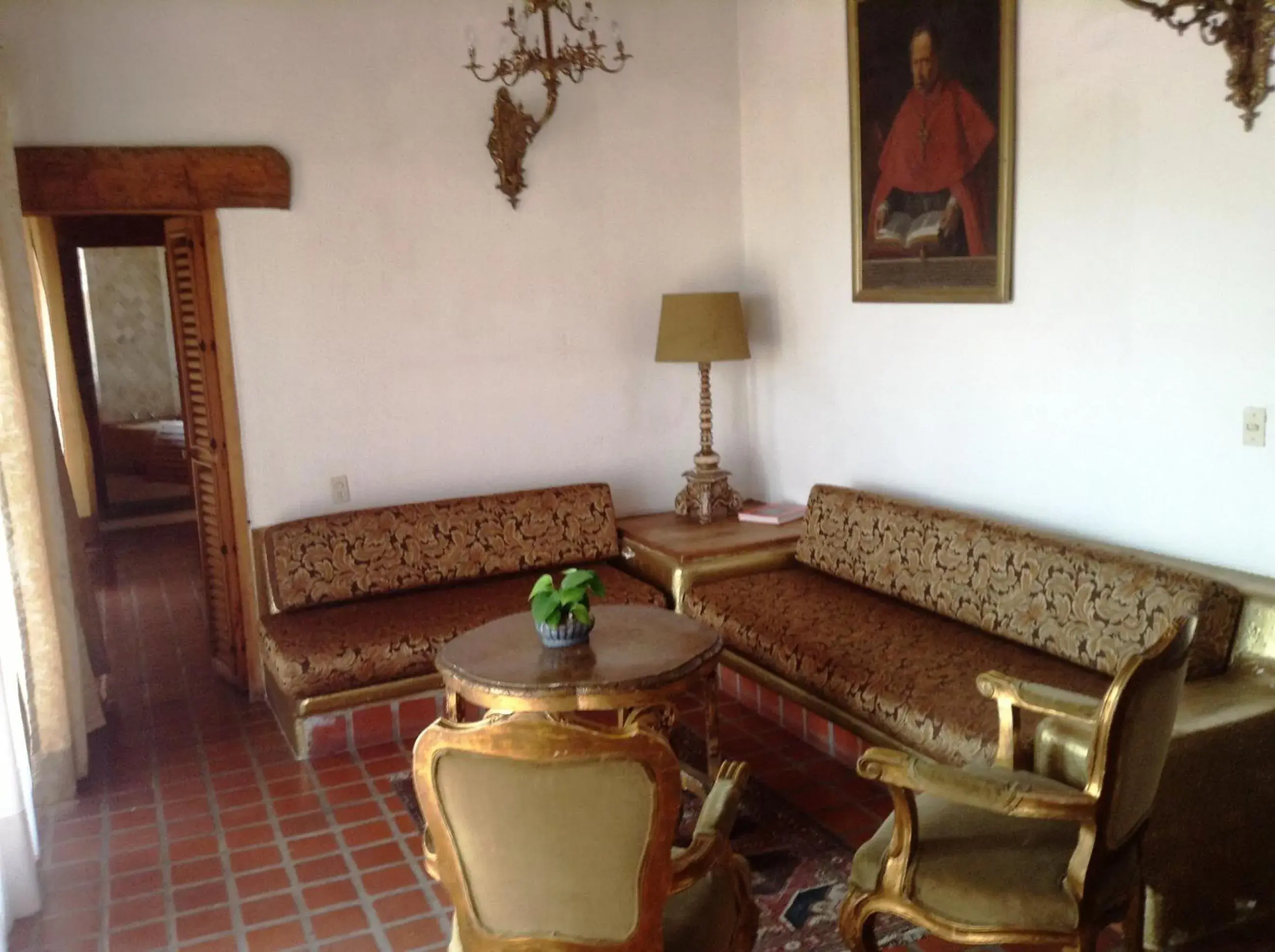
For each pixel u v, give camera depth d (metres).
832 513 3.91
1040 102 3.21
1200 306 2.82
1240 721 2.32
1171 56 2.81
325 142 4.01
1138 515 3.08
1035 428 3.39
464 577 4.15
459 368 4.35
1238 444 2.77
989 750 2.55
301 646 3.54
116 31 3.68
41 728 3.26
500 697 2.65
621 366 4.66
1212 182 2.75
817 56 4.18
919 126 3.65
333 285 4.09
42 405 3.40
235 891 2.78
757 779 3.23
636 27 4.47
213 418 4.01
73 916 2.69
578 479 4.65
